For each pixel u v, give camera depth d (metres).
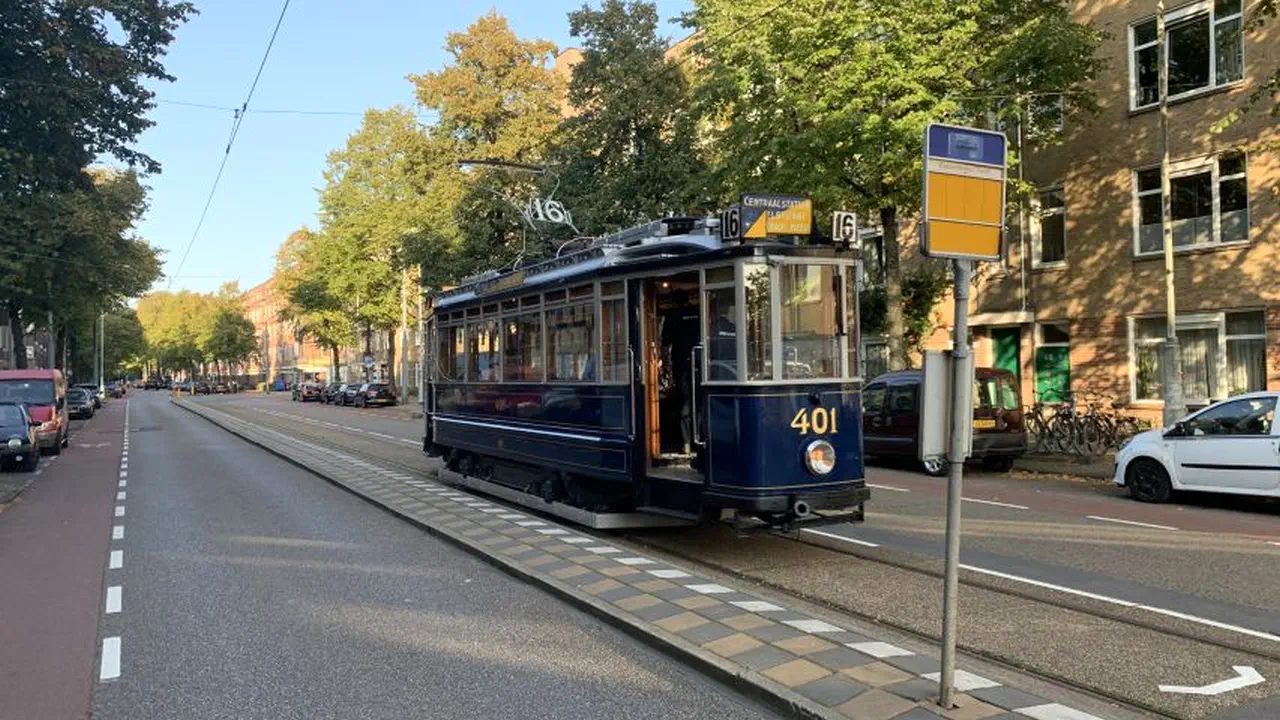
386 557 9.31
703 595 7.12
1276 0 15.29
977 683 5.04
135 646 6.32
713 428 8.45
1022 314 22.80
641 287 9.35
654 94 26.75
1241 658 5.72
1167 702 4.98
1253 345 18.48
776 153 17.98
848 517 8.53
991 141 4.73
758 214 8.23
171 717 4.99
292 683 5.50
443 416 15.19
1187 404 19.52
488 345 13.17
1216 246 18.86
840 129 16.77
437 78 36.22
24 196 23.98
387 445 24.12
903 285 24.50
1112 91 20.72
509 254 32.91
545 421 11.27
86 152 23.06
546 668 5.71
